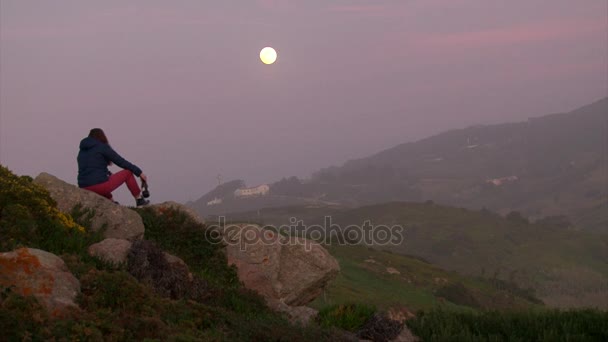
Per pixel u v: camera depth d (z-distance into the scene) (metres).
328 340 11.03
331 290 44.47
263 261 16.86
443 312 13.56
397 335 12.05
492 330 12.68
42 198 13.62
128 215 15.09
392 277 75.12
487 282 103.38
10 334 8.09
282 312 13.81
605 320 12.63
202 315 11.04
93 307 9.76
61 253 12.26
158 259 12.85
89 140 15.59
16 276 9.41
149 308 10.30
